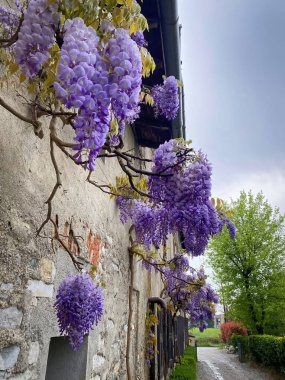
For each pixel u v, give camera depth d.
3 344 1.44
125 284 3.78
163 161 1.85
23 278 1.62
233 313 16.39
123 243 3.76
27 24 1.06
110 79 1.04
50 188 1.93
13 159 1.58
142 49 1.79
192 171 1.83
